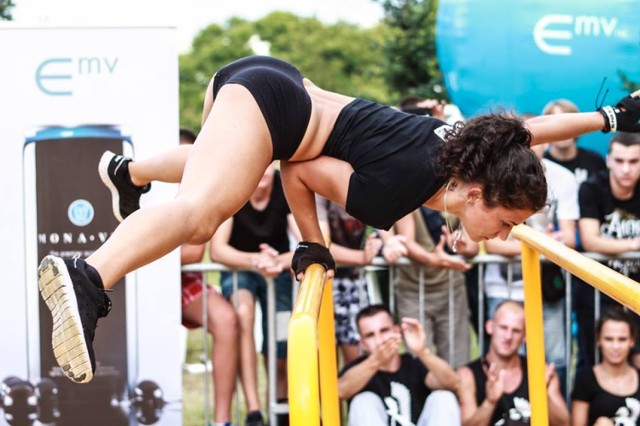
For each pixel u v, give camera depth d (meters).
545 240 2.92
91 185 4.05
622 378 4.46
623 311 4.45
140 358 4.06
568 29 5.23
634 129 2.78
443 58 5.54
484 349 4.62
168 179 3.00
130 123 4.04
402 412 4.33
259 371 6.35
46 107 4.03
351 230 4.69
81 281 2.01
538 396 3.23
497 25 5.30
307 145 2.57
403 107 4.69
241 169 2.32
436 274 4.65
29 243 4.05
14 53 4.01
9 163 4.04
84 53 4.02
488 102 5.25
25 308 4.06
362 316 4.36
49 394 4.06
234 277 4.57
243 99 2.41
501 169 2.35
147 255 2.12
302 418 1.70
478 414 4.37
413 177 2.46
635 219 4.70
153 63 4.03
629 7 5.18
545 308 4.69
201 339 7.86
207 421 4.59
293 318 1.83
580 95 5.26
